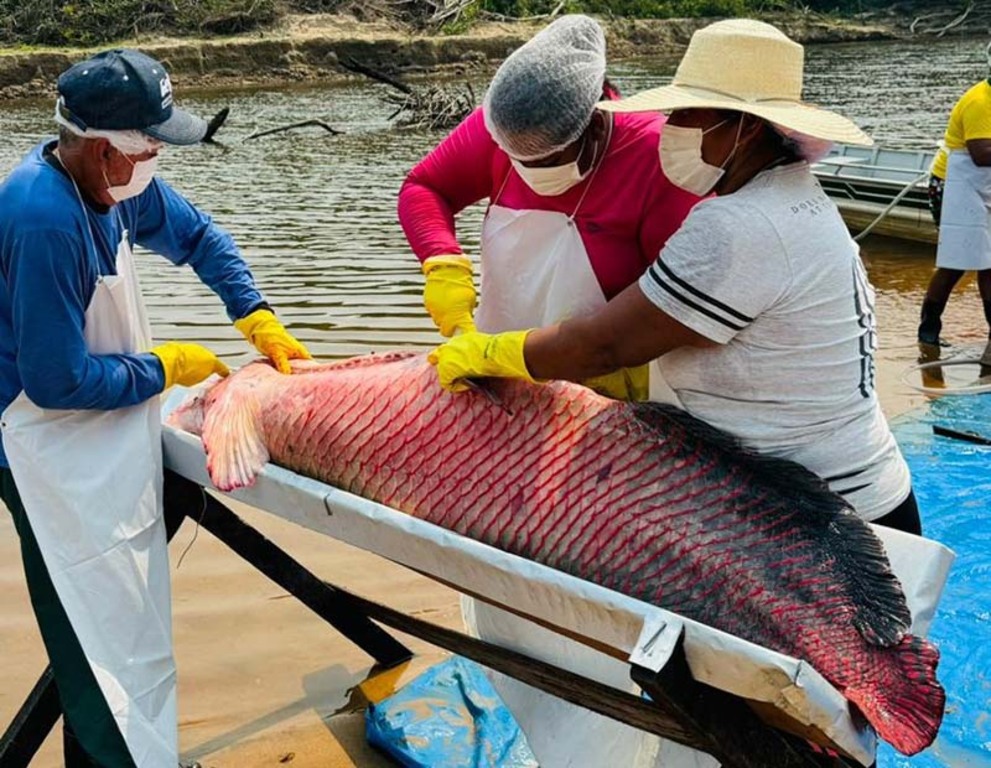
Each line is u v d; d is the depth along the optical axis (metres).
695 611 2.55
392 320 8.16
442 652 4.19
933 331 7.43
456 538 2.71
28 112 24.91
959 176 7.02
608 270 3.09
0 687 3.99
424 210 3.38
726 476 2.61
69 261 2.82
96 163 2.87
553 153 2.85
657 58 36.19
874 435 2.77
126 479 3.08
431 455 2.92
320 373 3.18
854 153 11.67
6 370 2.97
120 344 3.11
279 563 3.76
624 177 3.00
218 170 16.47
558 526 2.74
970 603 4.25
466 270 3.26
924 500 5.06
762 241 2.48
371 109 24.70
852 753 2.36
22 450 2.98
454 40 32.97
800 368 2.62
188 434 3.28
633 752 3.05
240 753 3.64
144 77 2.82
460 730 3.57
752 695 2.31
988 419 6.05
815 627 2.43
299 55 31.22
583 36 2.87
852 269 2.65
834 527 2.52
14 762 3.26
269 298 8.80
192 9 32.06
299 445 3.12
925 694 2.32
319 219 12.35
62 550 3.01
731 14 40.81
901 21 43.81
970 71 29.77
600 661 3.19
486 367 2.79
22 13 31.23
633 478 2.68
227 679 4.06
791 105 2.59
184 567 4.82
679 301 2.51
